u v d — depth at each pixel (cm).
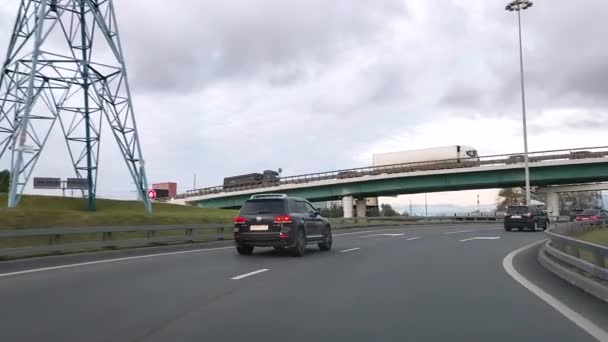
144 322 751
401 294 995
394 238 2783
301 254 1753
